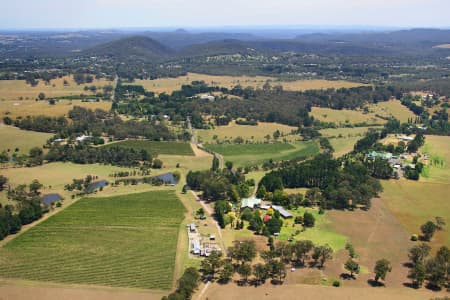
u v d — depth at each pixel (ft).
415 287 536.42
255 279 550.36
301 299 505.25
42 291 520.42
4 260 590.96
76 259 595.47
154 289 527.81
